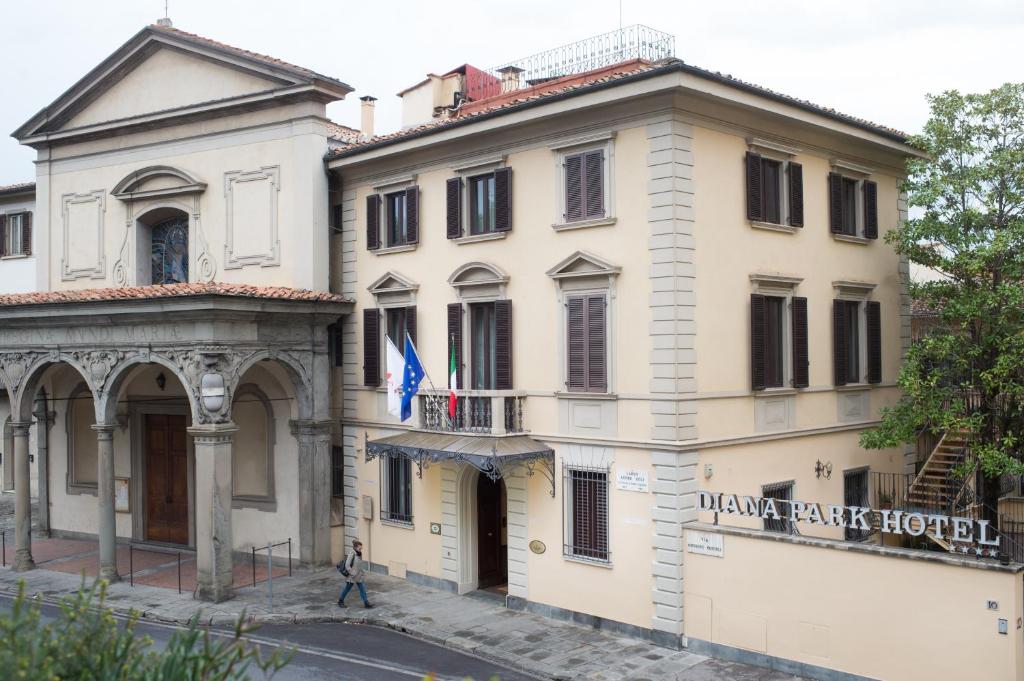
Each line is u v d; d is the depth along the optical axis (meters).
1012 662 14.77
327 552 26.39
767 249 21.64
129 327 24.19
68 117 30.59
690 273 19.52
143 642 9.11
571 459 20.98
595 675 17.58
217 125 27.62
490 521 24.70
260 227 26.81
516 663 18.38
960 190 21.53
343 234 26.70
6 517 34.75
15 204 36.66
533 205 21.75
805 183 22.88
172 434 29.47
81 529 31.08
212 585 22.67
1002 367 20.41
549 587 21.48
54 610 22.08
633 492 19.84
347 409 26.78
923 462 26.89
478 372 23.27
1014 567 14.85
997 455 20.44
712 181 20.17
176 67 28.33
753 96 20.20
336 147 27.91
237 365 23.56
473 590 23.81
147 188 28.89
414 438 22.88
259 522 27.25
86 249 30.27
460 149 23.28
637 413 19.75
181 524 29.25
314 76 25.38
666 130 19.28
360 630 21.00
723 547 18.45
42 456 31.73
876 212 25.39
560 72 28.36
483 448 20.88
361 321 26.31
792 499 22.19
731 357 20.53
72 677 8.28
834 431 23.52
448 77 32.34
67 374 31.05
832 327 23.67
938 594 15.60
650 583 19.52
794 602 17.38
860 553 16.52
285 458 26.86
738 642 18.17
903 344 26.42
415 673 17.81
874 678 16.30
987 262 21.17
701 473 19.61
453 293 23.61
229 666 8.93
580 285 20.78
